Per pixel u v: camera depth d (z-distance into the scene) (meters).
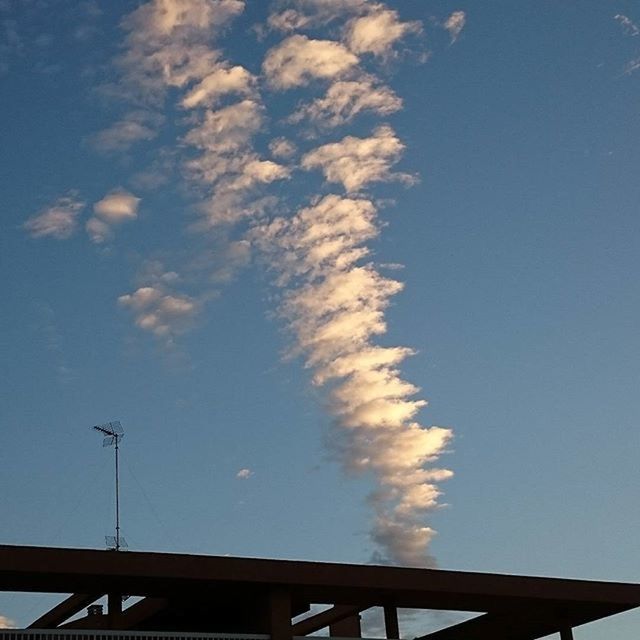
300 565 24.94
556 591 27.91
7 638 22.36
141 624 29.97
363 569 25.67
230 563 24.19
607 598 28.52
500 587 27.19
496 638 33.22
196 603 27.91
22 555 22.39
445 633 32.56
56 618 30.33
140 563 23.33
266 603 25.23
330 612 31.86
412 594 26.66
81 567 22.75
